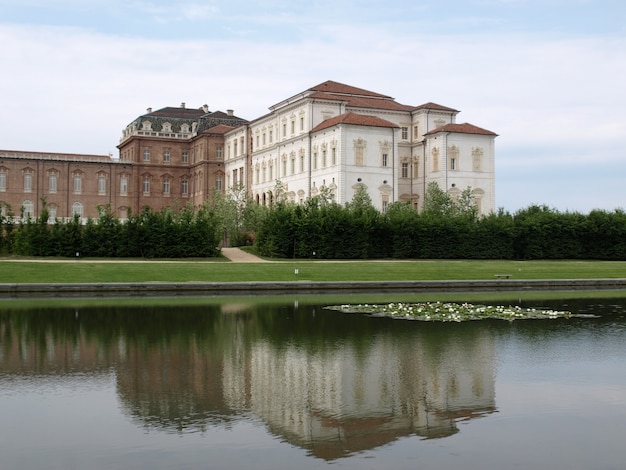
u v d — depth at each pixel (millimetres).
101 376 25422
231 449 17484
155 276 66188
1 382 24453
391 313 43906
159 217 87438
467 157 119625
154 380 24812
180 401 21922
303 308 47094
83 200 158750
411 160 127438
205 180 162125
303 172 123500
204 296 56250
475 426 19531
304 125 123438
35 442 17938
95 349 30906
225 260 85875
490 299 55562
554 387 24094
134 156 166250
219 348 31359
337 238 90188
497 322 40375
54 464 16391
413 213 95625
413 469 16219
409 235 92500
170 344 32312
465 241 94000
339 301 52438
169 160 169875
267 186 139625
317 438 18375
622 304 51594
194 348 31328
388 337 34625
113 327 37594
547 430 19188
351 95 128250
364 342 33094
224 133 162750
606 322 40594
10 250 84938
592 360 28844
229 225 108750
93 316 42250
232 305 48938
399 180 126688
